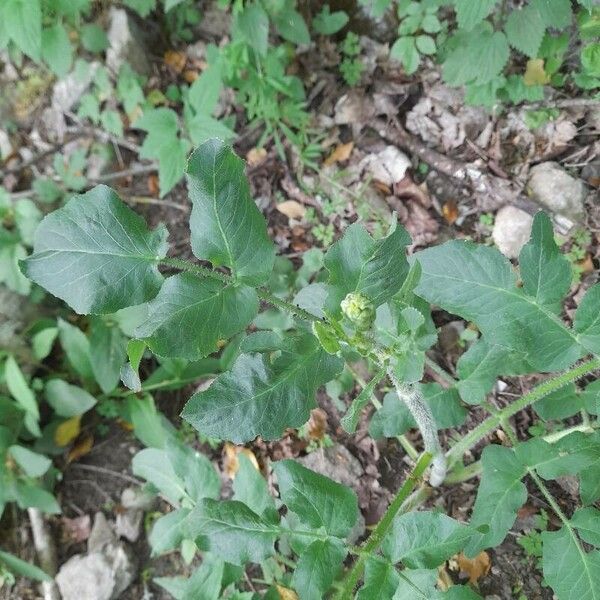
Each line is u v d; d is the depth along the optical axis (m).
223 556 0.38
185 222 0.76
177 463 0.51
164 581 0.53
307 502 0.37
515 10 0.62
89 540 0.63
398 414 0.48
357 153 0.74
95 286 0.30
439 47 0.72
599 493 0.41
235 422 0.32
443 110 0.72
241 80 0.72
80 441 0.69
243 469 0.47
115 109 0.80
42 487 0.65
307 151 0.74
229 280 0.32
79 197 0.30
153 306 0.31
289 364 0.32
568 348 0.38
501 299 0.39
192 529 0.39
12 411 0.66
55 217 0.30
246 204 0.31
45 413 0.70
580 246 0.62
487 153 0.69
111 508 0.65
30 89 0.81
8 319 0.69
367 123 0.75
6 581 0.62
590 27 0.60
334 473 0.60
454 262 0.40
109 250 0.31
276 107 0.73
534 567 0.53
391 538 0.36
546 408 0.46
